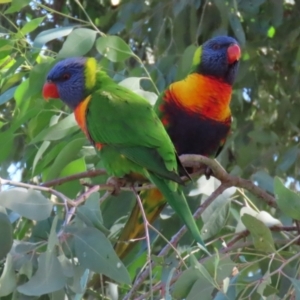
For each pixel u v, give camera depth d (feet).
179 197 15.46
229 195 18.06
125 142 16.26
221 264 13.32
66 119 18.44
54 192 13.20
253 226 13.79
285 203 14.17
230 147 25.04
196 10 22.82
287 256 16.71
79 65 18.47
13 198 12.90
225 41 20.59
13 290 12.58
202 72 20.57
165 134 16.31
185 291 13.06
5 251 12.55
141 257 19.26
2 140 19.35
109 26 26.08
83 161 18.19
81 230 12.76
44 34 19.25
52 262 12.28
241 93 24.34
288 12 24.27
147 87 22.43
